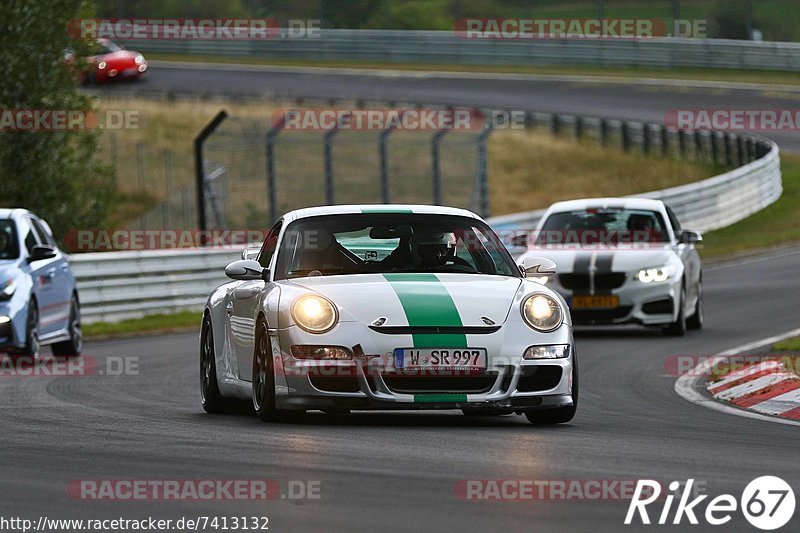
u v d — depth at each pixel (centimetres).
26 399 3731
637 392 3869
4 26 8712
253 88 17925
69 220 8981
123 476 2253
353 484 2152
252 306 3144
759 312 6309
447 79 18862
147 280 7394
